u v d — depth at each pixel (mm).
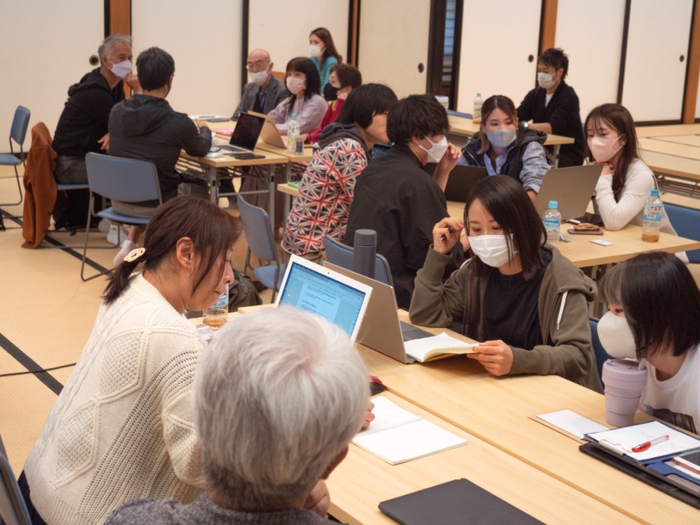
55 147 5344
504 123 4219
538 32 10312
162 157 4688
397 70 9625
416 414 1841
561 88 6332
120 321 1454
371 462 1601
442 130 2969
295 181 5230
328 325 948
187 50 8547
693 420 1722
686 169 5430
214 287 1596
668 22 11609
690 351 1695
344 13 9625
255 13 8883
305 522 862
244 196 5969
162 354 1395
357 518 1387
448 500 1433
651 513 1414
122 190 4543
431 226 2857
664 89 11953
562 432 1746
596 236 3695
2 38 7461
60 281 4699
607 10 10891
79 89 5301
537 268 2244
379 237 2885
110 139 4777
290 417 824
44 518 1449
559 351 2102
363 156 3617
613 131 3748
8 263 5004
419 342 2250
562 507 1440
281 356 852
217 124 6590
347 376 873
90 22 7859
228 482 865
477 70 9867
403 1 9383
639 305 1628
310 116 6148
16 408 3121
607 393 1762
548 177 3488
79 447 1408
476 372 2098
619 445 1599
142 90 4688
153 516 917
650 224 3604
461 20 9461
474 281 2383
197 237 1542
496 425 1777
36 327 3982
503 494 1481
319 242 3654
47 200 5258
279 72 8461
